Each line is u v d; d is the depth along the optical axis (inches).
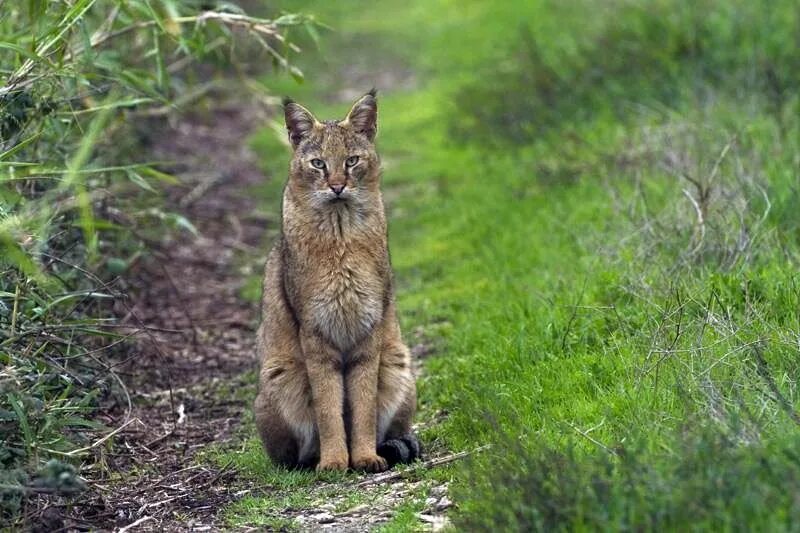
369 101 411.8
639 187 559.5
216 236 769.6
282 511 355.9
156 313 622.2
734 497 266.7
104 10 580.7
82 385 402.0
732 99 693.9
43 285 393.1
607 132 743.7
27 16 497.0
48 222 400.2
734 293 438.3
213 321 616.7
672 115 673.0
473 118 934.4
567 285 512.4
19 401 342.0
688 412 324.5
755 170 545.0
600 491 281.0
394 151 940.6
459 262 660.7
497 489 304.2
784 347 377.1
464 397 429.4
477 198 759.1
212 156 941.8
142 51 680.4
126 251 625.9
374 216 404.2
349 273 396.2
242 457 418.9
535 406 396.2
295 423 411.5
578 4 1065.5
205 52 563.5
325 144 402.0
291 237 402.3
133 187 669.3
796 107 661.3
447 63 1167.6
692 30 818.2
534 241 619.2
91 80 530.9
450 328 546.0
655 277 466.0
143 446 435.8
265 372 412.2
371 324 398.9
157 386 518.3
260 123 1035.3
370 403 400.8
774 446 295.7
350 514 347.6
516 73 954.1
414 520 329.1
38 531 339.6
